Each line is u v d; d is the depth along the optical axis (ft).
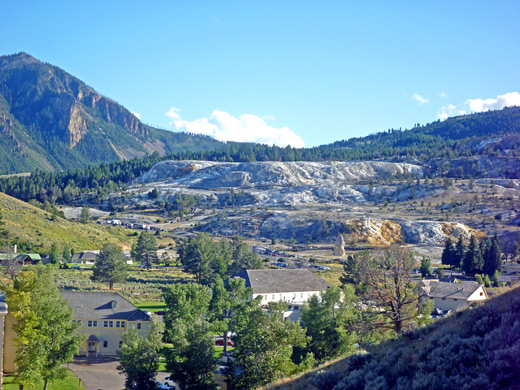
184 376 154.20
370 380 82.28
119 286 369.71
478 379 65.62
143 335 222.28
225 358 194.18
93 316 222.48
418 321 156.56
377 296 163.02
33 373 148.36
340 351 160.56
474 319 84.64
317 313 169.99
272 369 142.92
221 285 217.36
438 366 73.61
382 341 108.06
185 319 200.03
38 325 153.79
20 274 157.79
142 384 160.56
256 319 151.02
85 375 183.32
